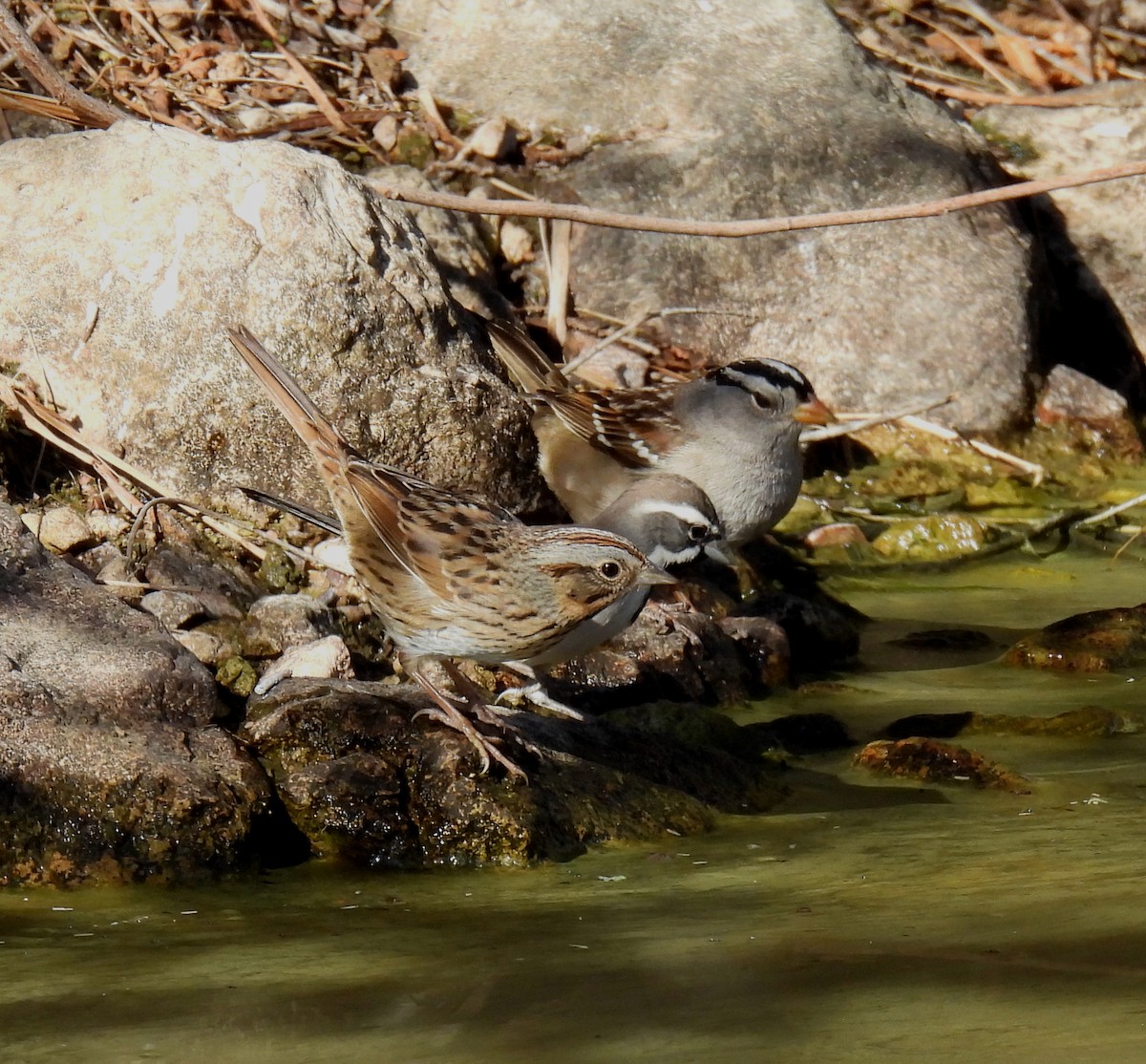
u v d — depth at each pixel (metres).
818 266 15.98
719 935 7.16
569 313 15.74
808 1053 5.84
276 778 8.59
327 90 16.69
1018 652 12.00
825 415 12.70
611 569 8.95
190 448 11.30
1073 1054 5.75
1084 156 18.45
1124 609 12.40
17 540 9.55
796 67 17.45
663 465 12.57
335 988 6.59
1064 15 20.75
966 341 15.87
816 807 9.30
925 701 11.22
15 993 6.55
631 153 16.47
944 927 7.17
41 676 8.48
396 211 12.20
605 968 6.78
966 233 16.44
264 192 11.44
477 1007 6.37
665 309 15.66
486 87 17.09
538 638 9.01
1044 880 7.82
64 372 11.41
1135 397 17.53
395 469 9.89
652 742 9.57
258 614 10.49
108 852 7.93
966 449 15.54
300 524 11.40
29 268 11.46
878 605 13.27
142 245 11.38
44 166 11.68
